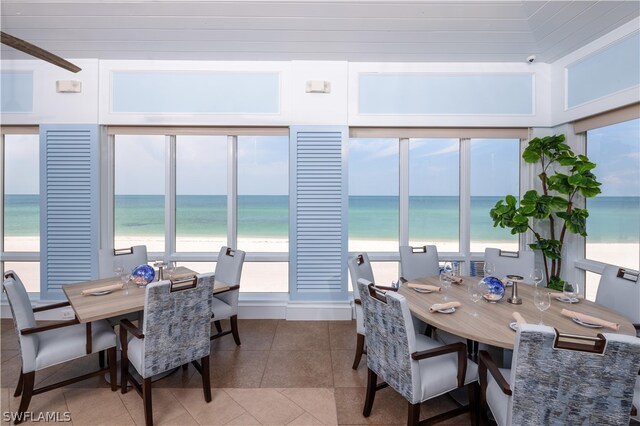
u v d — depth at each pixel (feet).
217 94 10.20
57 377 6.94
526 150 9.41
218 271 9.02
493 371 4.25
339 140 10.12
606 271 6.75
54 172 10.03
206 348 6.00
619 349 3.29
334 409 5.95
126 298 6.36
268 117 10.14
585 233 8.52
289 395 6.36
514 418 3.79
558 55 9.68
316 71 10.11
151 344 5.27
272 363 7.58
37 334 6.14
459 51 9.62
